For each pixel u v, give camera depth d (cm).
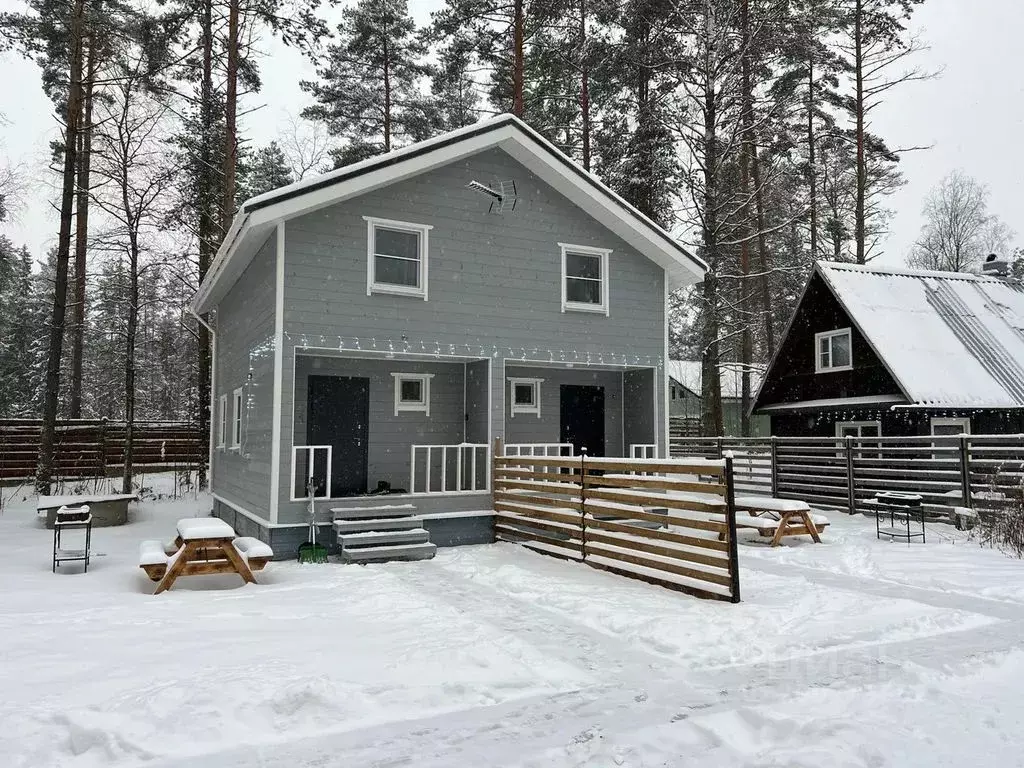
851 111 2523
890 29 2391
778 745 391
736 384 3581
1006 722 420
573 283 1268
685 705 445
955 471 1447
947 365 1722
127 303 2069
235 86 1820
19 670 483
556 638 589
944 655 548
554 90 2522
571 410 1393
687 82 2058
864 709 440
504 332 1176
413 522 1009
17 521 1386
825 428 1991
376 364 1222
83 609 669
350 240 1060
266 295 1073
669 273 1377
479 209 1170
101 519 1339
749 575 846
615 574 850
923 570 879
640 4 2012
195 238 2014
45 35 1698
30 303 3553
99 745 373
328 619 641
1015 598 736
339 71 2577
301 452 1152
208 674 473
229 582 828
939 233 4075
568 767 362
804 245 2930
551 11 2039
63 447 2025
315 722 411
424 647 548
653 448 1336
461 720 420
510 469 1107
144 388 3678
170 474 2267
